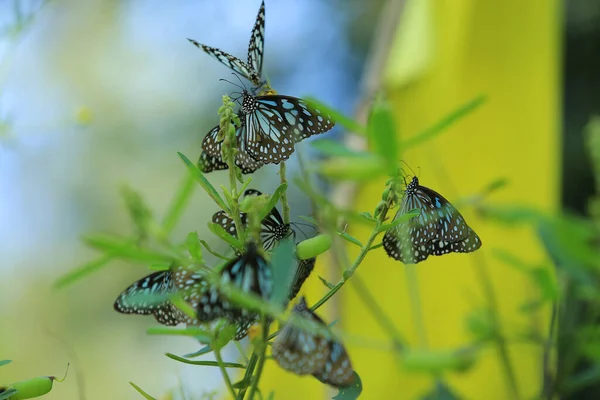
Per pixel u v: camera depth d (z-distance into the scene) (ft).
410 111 6.22
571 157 11.13
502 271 6.16
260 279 3.89
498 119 6.50
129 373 13.03
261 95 4.23
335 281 5.15
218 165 4.18
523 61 6.48
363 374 5.72
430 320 6.12
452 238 4.18
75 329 14.07
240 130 4.20
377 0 14.93
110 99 15.98
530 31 6.48
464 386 5.97
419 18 6.19
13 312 14.67
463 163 6.45
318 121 4.22
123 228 15.02
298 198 10.87
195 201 12.52
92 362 13.33
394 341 4.10
